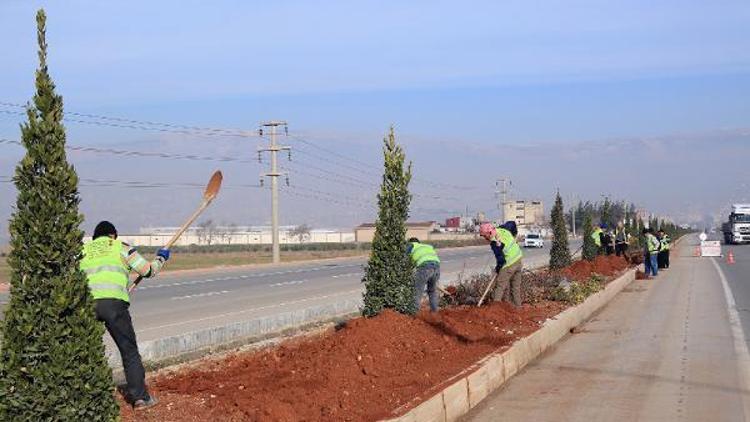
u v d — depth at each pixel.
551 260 29.88
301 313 15.84
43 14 6.21
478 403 9.86
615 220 89.56
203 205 8.62
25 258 6.08
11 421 5.97
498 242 16.97
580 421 9.00
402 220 13.52
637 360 12.84
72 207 6.29
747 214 76.88
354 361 10.09
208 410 7.70
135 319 19.20
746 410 9.45
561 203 30.22
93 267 7.63
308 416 7.79
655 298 23.98
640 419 9.06
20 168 6.12
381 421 7.42
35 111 6.18
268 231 139.50
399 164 13.58
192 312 20.73
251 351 11.61
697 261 47.09
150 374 9.59
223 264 54.81
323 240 138.75
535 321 15.10
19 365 6.01
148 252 69.00
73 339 6.15
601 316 19.33
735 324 17.41
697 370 11.93
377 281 13.34
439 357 11.01
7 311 6.07
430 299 15.93
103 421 6.33
